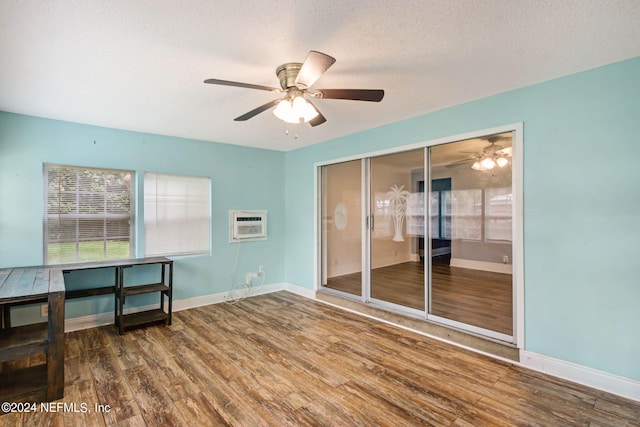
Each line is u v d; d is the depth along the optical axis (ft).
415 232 11.78
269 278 16.90
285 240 17.49
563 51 6.79
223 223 15.23
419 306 11.77
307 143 15.51
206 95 8.99
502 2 5.09
